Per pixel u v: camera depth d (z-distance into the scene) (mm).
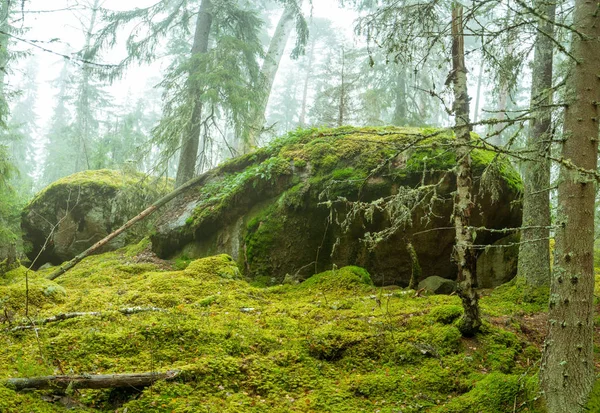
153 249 12227
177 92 13820
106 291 8555
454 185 8758
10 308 6820
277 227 9961
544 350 4648
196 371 5094
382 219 9250
